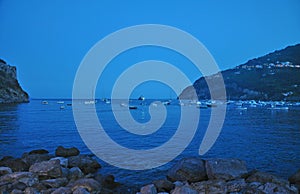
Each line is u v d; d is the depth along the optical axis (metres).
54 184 14.04
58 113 90.25
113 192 14.16
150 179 18.19
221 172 15.39
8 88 151.12
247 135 41.84
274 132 45.75
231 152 28.31
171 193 13.24
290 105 149.88
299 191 13.85
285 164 22.81
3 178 14.13
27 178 14.14
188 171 16.30
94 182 13.70
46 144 32.00
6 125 51.84
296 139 37.75
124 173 19.62
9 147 29.78
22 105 139.38
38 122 58.81
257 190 12.83
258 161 23.98
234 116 82.88
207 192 13.38
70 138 36.72
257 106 146.00
